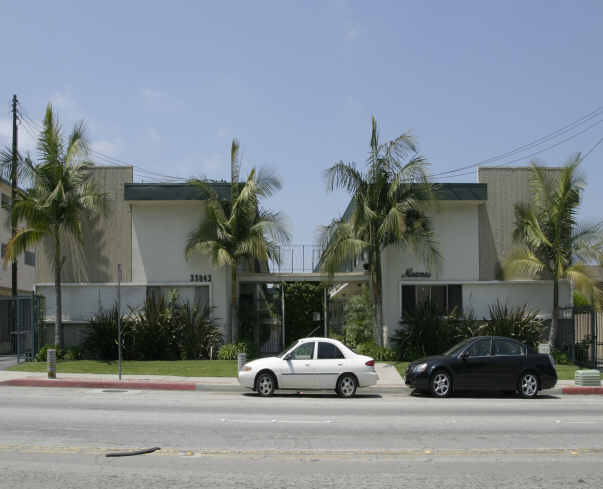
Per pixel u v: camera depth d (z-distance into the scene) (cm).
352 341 2788
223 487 738
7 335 3250
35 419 1220
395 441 1026
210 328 2678
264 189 2652
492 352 1769
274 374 1691
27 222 2488
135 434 1062
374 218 2488
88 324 2636
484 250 2819
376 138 2503
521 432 1127
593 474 820
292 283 3250
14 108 3203
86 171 2617
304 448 960
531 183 2653
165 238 2791
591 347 2444
